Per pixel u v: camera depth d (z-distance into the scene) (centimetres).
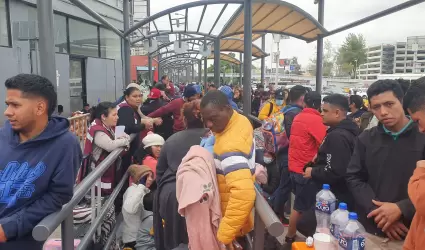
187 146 293
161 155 303
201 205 219
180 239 281
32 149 196
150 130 550
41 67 324
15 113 190
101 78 1588
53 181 193
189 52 1914
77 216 335
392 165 236
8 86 193
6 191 189
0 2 983
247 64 696
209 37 1120
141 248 370
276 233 180
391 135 239
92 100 1510
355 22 622
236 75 4859
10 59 981
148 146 438
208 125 218
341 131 318
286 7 711
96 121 395
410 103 179
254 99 1516
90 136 385
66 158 198
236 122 220
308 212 336
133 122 480
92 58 1503
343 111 328
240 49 1672
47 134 197
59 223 186
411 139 232
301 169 407
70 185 197
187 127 307
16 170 192
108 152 387
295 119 419
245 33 685
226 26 895
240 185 203
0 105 941
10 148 197
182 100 632
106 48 1667
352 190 256
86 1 1407
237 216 204
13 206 189
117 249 366
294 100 509
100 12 1546
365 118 485
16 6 1049
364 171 258
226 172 209
